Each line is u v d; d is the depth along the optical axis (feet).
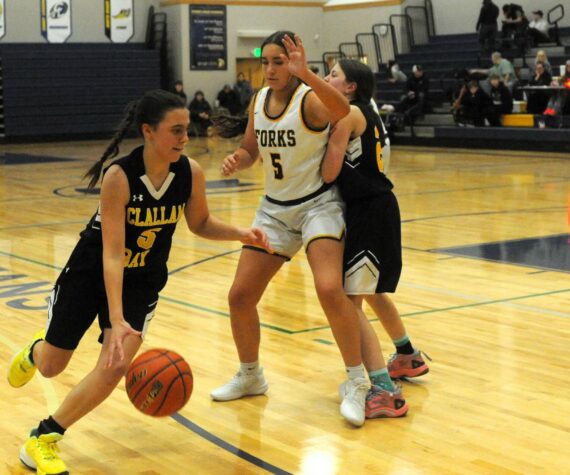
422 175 55.42
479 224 36.06
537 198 43.60
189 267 28.14
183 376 12.42
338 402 15.58
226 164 15.25
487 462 12.80
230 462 12.94
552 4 82.38
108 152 12.28
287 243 15.01
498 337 19.71
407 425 14.39
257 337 15.61
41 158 71.51
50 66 88.89
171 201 12.55
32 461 12.71
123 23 93.35
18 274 27.14
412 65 87.04
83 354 18.54
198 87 94.53
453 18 89.51
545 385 16.40
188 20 93.09
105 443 13.75
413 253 30.01
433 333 20.07
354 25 94.79
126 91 92.84
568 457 12.98
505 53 79.66
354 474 12.41
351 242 14.62
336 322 14.42
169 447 13.57
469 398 15.70
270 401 15.64
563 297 23.52
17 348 19.19
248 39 96.32
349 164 14.65
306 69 13.17
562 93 69.15
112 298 11.87
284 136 14.35
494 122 73.77
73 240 33.37
